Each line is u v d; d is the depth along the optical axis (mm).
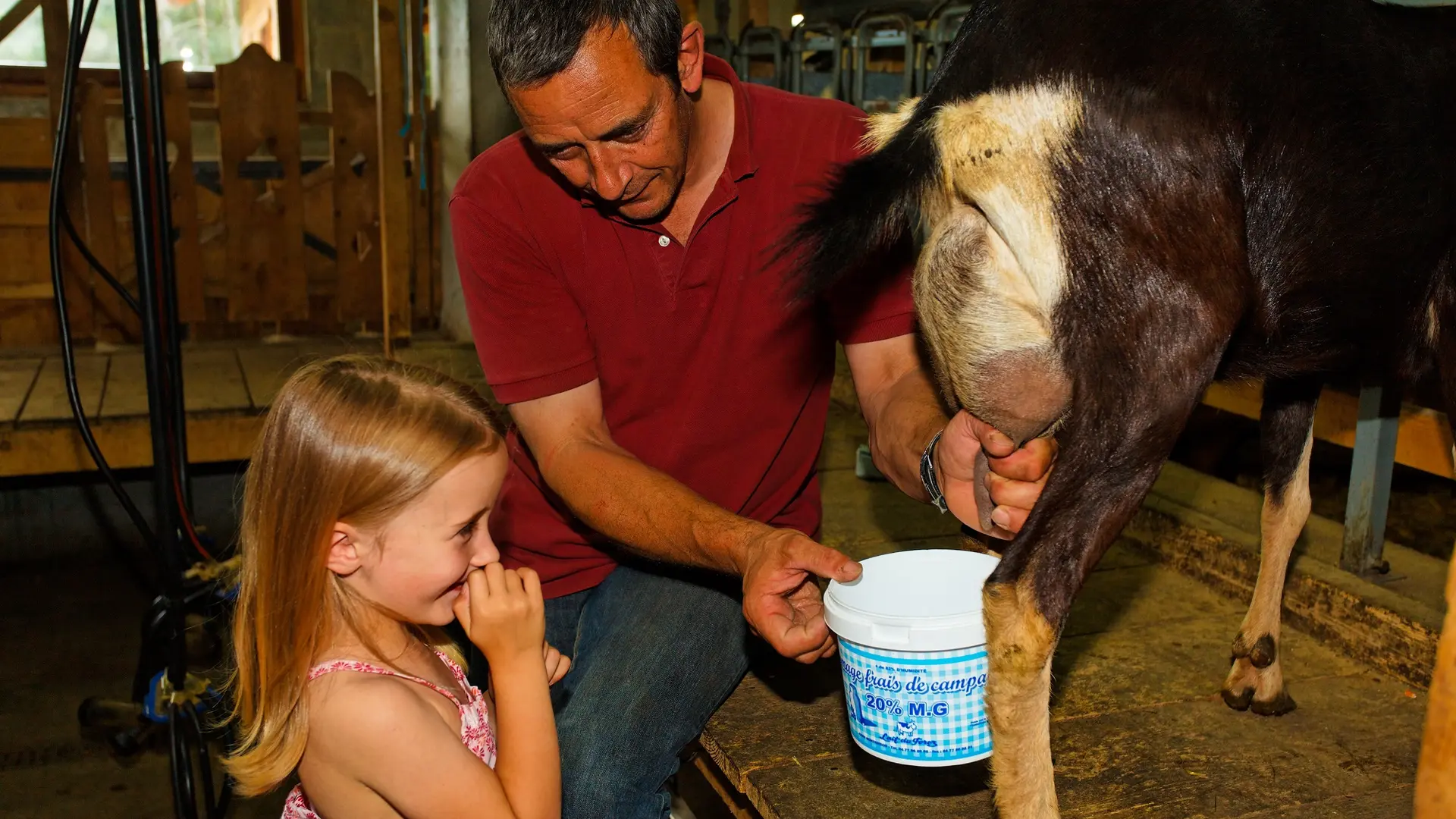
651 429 2293
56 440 4520
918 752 1804
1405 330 2211
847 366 4969
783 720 2410
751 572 1802
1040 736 1810
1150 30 1877
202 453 4711
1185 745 2322
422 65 6047
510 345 2184
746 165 2090
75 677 4227
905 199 1943
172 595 2789
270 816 3590
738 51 5848
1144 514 3373
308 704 1605
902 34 4805
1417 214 2045
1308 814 2074
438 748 1588
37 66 6520
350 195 6008
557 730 2113
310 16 7629
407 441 1594
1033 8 1908
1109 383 1862
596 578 2406
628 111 1800
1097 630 2869
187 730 2822
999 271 1913
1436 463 3021
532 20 1740
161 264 2857
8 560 5148
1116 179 1853
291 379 1700
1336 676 2643
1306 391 2369
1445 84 2035
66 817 3492
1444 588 2799
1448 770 1437
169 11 8867
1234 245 1882
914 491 2184
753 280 2158
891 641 1747
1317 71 1937
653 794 2096
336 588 1651
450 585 1652
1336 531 3240
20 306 5785
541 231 2145
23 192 5703
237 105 5695
